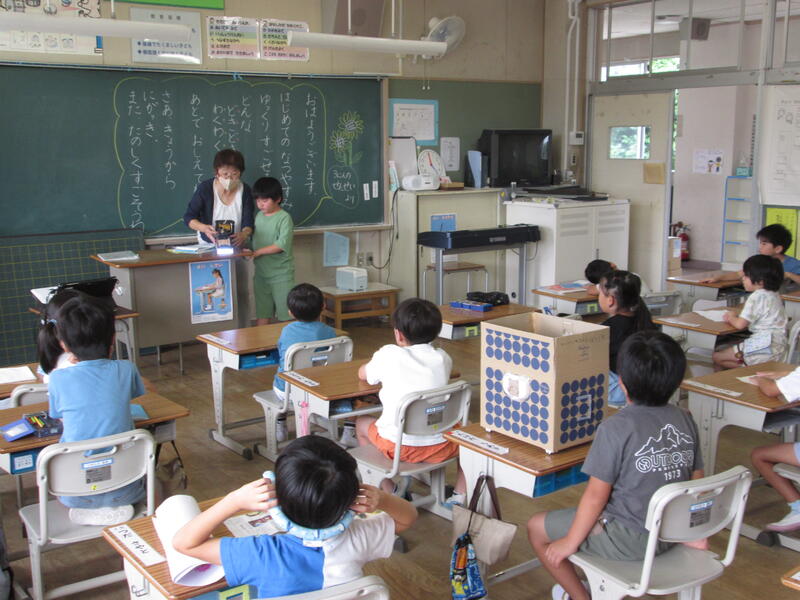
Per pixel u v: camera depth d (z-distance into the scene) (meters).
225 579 1.63
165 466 3.13
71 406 2.39
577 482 2.32
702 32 6.92
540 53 7.73
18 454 2.43
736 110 8.81
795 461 2.89
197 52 5.86
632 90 7.34
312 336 3.56
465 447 2.38
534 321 2.53
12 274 5.35
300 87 6.34
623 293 3.42
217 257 5.26
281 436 3.89
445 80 7.13
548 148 7.42
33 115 5.34
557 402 2.21
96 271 5.64
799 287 5.05
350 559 1.62
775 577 2.81
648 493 2.03
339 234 6.77
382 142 6.84
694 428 2.12
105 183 5.66
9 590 2.46
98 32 4.44
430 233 6.30
